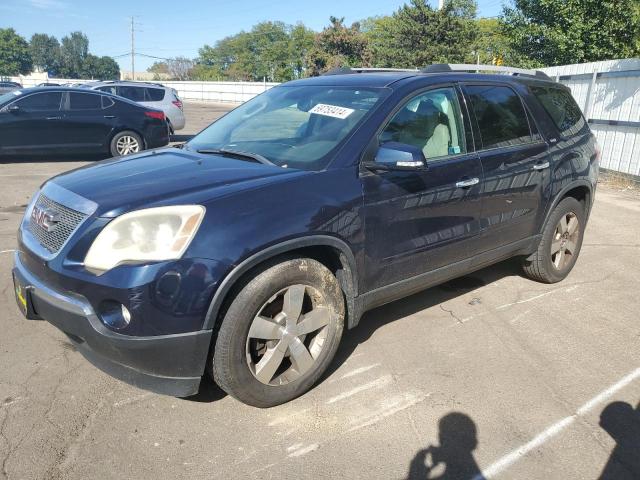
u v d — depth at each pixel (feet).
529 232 14.75
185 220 8.55
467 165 12.41
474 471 8.52
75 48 385.91
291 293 9.61
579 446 9.14
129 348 8.43
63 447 8.76
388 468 8.54
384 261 11.07
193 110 110.22
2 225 21.25
